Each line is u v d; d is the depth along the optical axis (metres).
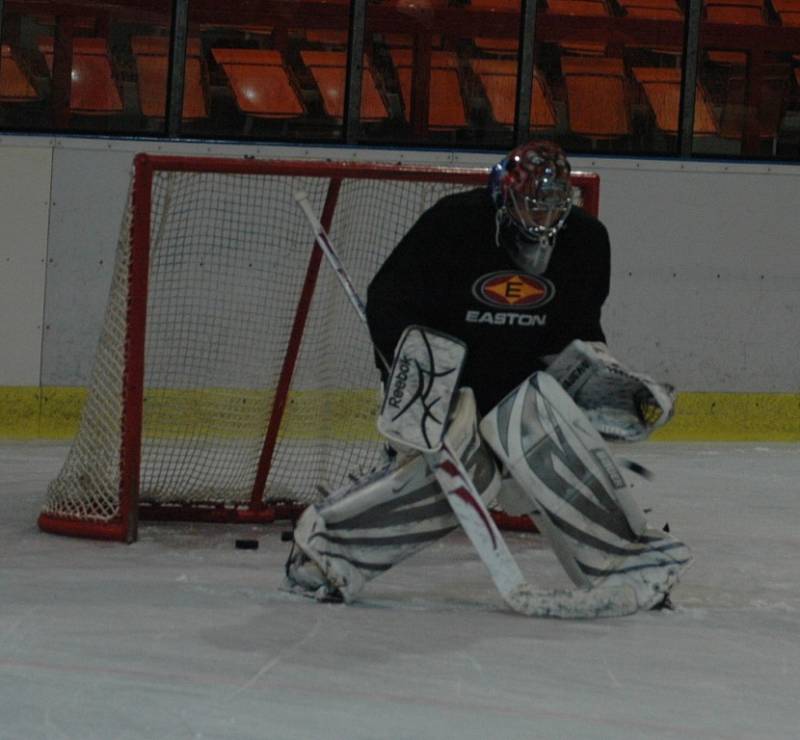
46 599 8.45
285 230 14.30
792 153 17.88
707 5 17.52
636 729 6.51
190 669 7.09
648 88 17.45
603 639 8.06
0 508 11.52
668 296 16.97
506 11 17.06
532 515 8.97
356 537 8.56
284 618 8.19
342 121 16.80
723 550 11.05
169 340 14.24
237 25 16.41
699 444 16.67
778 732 6.58
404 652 7.57
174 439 12.93
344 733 6.25
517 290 8.66
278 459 12.55
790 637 8.38
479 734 6.33
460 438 8.50
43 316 15.52
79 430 10.77
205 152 16.14
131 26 16.11
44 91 15.98
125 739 6.05
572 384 8.76
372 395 13.50
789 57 17.88
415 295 8.59
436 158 16.91
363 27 16.70
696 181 16.97
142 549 10.22
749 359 17.16
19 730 6.11
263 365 14.22
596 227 8.73
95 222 15.59
